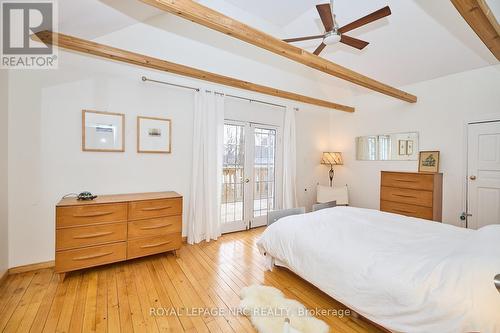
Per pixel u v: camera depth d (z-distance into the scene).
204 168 3.49
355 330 1.68
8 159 2.39
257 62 3.72
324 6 1.92
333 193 4.55
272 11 2.99
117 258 2.51
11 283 2.25
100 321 1.74
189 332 1.65
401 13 2.70
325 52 3.66
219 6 2.80
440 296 1.25
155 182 3.24
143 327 1.69
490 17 1.69
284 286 2.26
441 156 3.45
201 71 3.11
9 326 1.67
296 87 4.44
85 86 2.75
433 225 2.29
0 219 2.22
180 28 2.91
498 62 2.91
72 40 2.32
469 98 3.18
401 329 1.36
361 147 4.56
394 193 3.56
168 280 2.35
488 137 3.03
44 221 2.59
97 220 2.40
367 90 4.38
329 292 1.76
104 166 2.89
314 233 2.11
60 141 2.64
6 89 2.34
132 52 2.71
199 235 3.45
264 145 4.34
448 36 2.78
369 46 3.32
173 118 3.35
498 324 1.07
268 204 4.43
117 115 2.93
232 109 3.88
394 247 1.76
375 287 1.48
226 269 2.61
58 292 2.11
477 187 3.13
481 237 1.63
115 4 2.18
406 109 3.87
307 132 4.88
